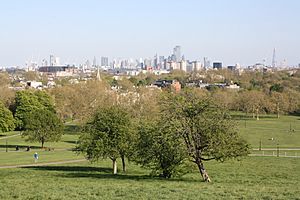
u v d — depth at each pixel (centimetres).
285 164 7206
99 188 3731
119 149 6209
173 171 5203
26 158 8281
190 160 4972
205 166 6800
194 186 4012
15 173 5950
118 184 4203
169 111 4906
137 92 15038
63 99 15150
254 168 6594
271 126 16000
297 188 3900
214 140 4756
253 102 18812
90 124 6469
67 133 13675
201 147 4853
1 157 8475
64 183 4350
